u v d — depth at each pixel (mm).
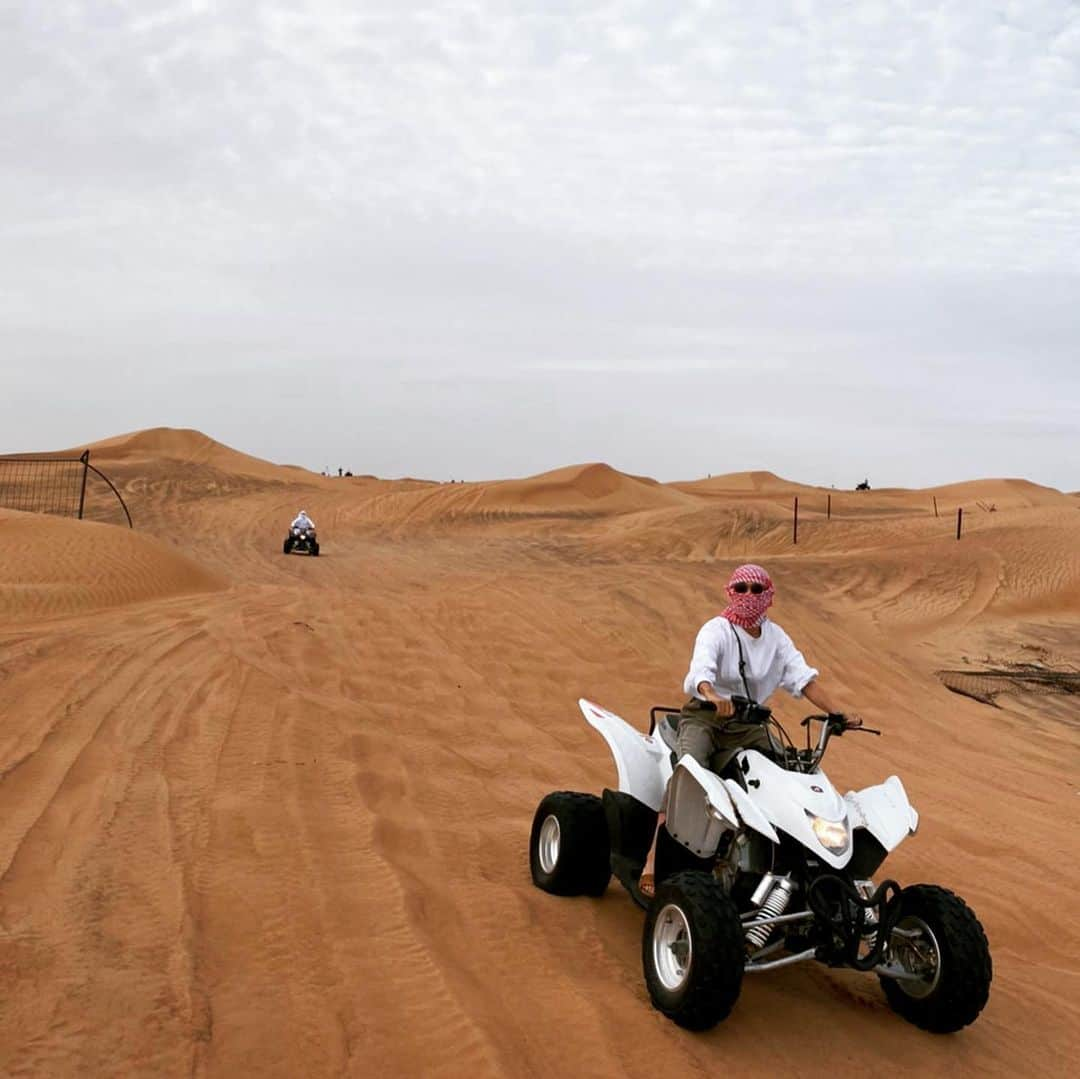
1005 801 10383
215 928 5262
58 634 14477
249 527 55688
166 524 54969
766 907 4746
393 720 11125
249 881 5953
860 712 14531
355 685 12680
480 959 5211
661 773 5945
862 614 25297
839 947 4742
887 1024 5043
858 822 4887
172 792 7605
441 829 7484
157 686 11320
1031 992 5770
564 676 14328
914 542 40844
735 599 5668
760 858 5000
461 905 5941
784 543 46406
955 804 10039
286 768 8609
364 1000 4617
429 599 19891
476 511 67750
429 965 5031
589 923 5941
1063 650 21953
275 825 7055
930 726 14188
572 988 4984
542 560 41594
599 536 53062
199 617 17094
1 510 26344
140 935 5082
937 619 25328
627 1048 4449
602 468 87875
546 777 9625
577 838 6250
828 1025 4953
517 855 7145
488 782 9156
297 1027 4320
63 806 7039
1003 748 13250
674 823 5461
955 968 4758
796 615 21484
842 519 52344
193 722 9906
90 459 85688
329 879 6109
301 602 19672
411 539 53094
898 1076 4527
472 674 13945
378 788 8398
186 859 6227
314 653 14266
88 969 4648
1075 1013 5508
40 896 5461
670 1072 4289
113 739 8992
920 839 8711
